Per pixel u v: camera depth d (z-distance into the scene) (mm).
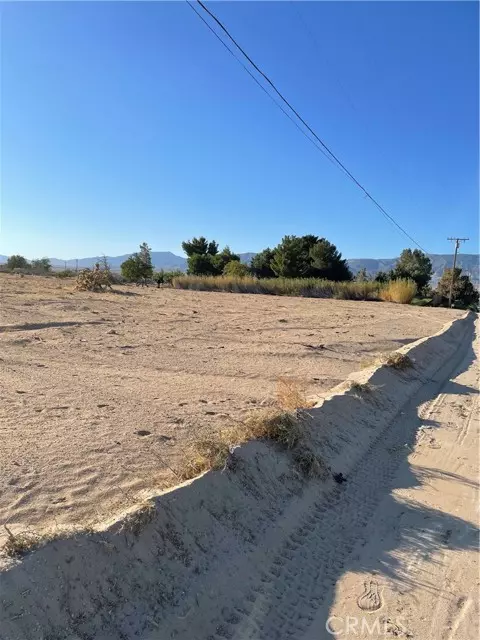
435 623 3697
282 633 3539
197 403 7543
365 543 4766
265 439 5684
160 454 5438
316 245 56531
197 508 4211
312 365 11305
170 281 50375
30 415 6406
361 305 31109
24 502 4242
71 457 5191
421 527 5090
